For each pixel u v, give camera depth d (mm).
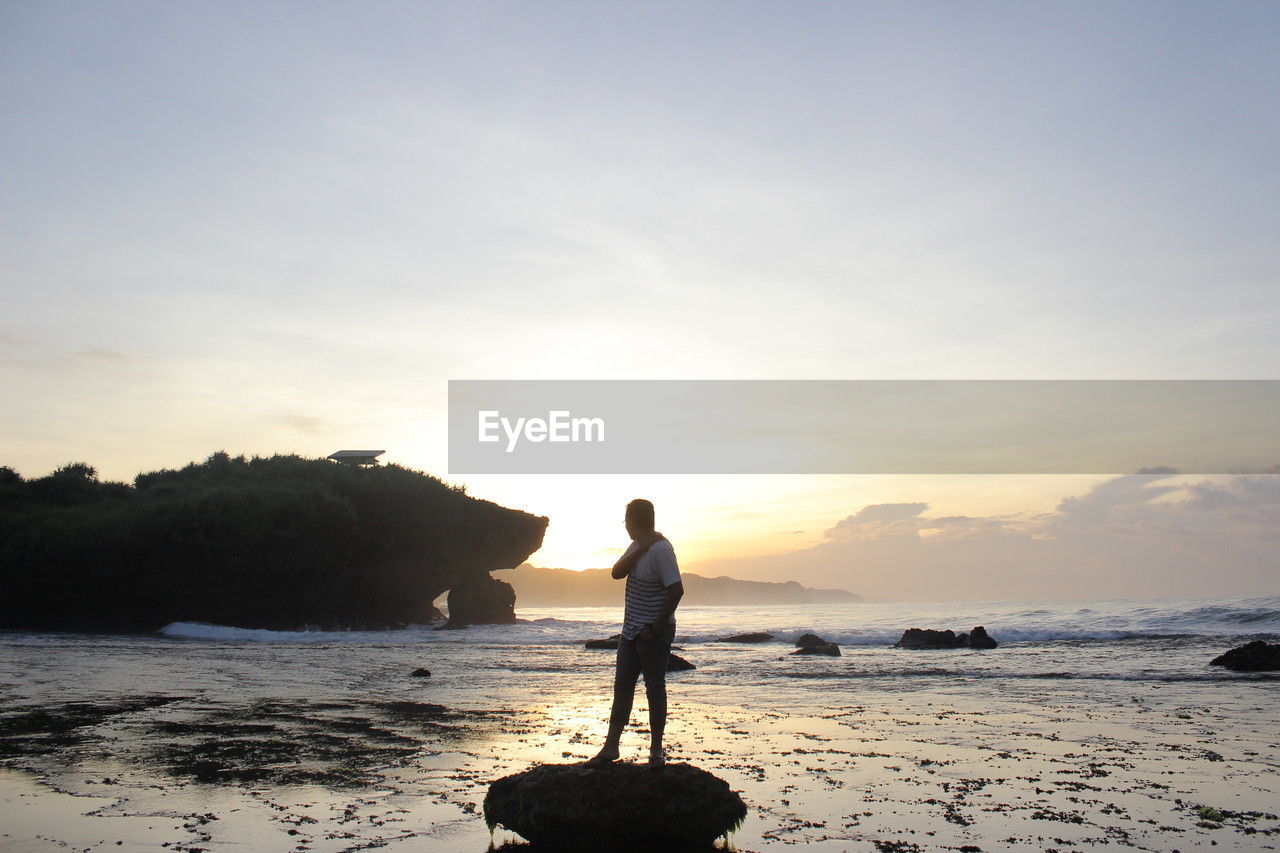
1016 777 7777
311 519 44219
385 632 43781
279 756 8617
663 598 6359
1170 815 6379
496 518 52406
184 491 49438
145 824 6000
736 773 7980
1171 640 29344
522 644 32812
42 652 23797
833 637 34125
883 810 6562
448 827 6004
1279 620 35219
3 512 45750
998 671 19609
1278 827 6047
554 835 5590
